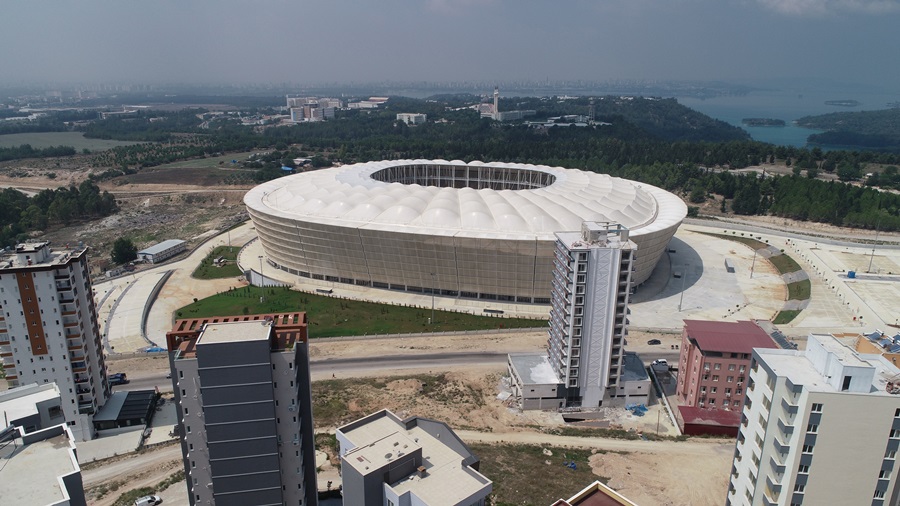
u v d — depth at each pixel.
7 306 100.38
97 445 106.00
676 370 131.00
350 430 76.81
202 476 74.75
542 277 164.00
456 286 173.75
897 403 60.72
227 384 67.88
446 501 63.56
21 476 51.47
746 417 73.12
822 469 64.12
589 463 96.25
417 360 135.50
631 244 108.19
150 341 148.88
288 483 75.75
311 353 139.50
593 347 111.88
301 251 186.75
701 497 88.12
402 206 177.62
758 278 194.88
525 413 113.69
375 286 183.38
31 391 65.69
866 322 157.25
